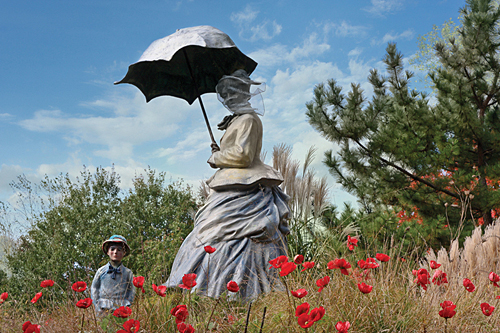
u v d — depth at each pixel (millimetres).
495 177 7824
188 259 4090
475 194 7602
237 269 3891
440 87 8547
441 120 8648
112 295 3705
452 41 8969
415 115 8703
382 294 2801
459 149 8195
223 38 4406
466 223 7586
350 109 9055
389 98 9328
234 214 4137
